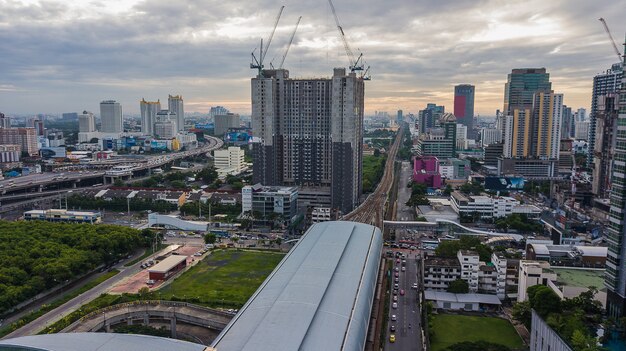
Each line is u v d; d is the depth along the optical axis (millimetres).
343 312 186375
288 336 160375
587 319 197375
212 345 155500
